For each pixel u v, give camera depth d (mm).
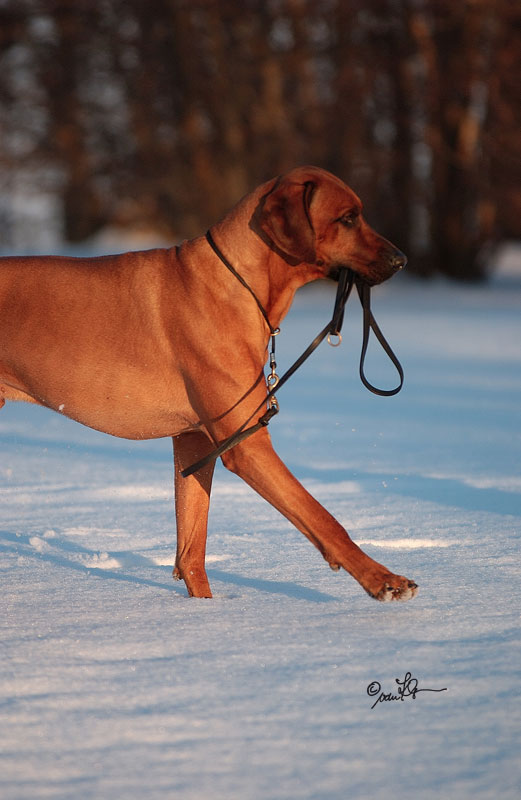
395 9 59625
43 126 61938
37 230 66875
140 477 14492
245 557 10273
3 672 6828
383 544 10609
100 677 6762
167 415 8828
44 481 14266
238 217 8773
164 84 61406
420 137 62344
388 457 15531
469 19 61000
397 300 55250
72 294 8859
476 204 67062
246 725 6000
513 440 16875
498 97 62531
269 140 62344
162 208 67250
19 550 10617
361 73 59500
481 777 5355
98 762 5531
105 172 64438
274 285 8844
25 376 8969
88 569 9953
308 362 29469
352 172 62469
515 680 6645
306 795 5172
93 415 8953
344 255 8758
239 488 13844
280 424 18766
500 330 38531
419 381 24828
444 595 8672
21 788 5242
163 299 8719
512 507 12180
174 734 5879
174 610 8383
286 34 59719
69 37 59375
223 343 8508
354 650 7277
